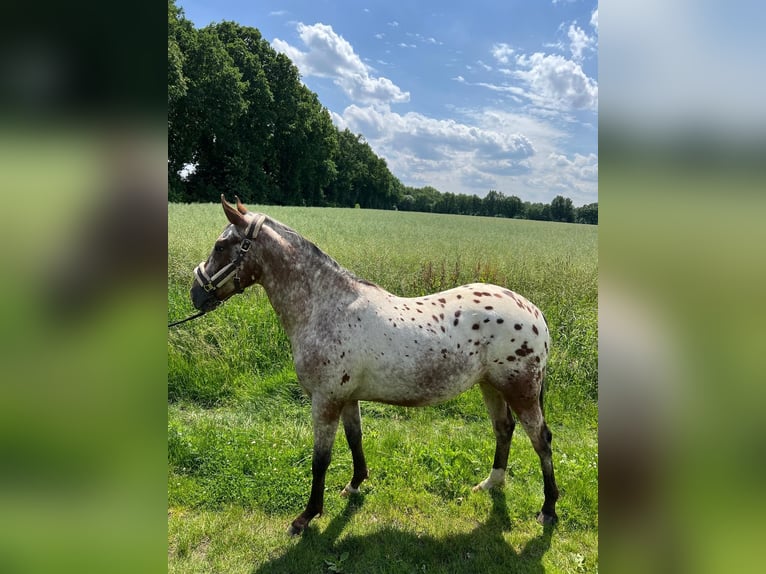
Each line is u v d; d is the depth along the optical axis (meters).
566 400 4.84
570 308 6.21
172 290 6.38
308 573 2.65
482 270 8.12
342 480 3.49
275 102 39.03
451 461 3.71
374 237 13.33
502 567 2.71
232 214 2.82
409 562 2.73
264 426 4.18
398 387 2.81
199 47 30.33
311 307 2.87
